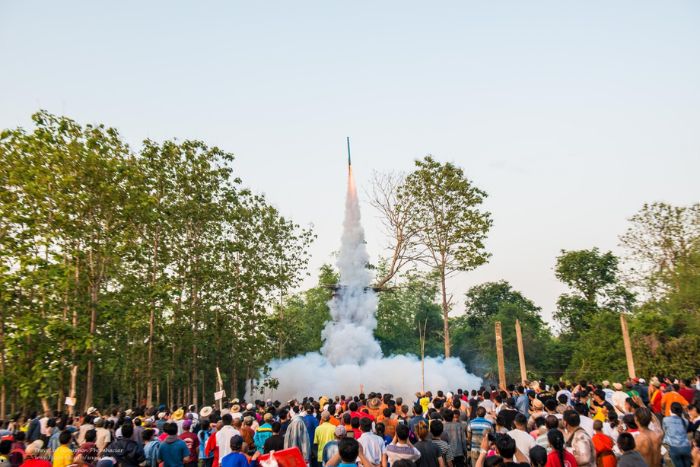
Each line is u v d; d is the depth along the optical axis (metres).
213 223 41.75
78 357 31.16
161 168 38.50
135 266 37.97
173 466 13.09
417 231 55.22
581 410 13.52
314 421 16.23
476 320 85.50
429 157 54.50
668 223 50.34
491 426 14.30
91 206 32.62
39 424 19.91
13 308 30.72
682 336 43.00
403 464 7.68
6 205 30.39
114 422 19.20
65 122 32.28
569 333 77.25
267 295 45.62
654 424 13.22
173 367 39.84
